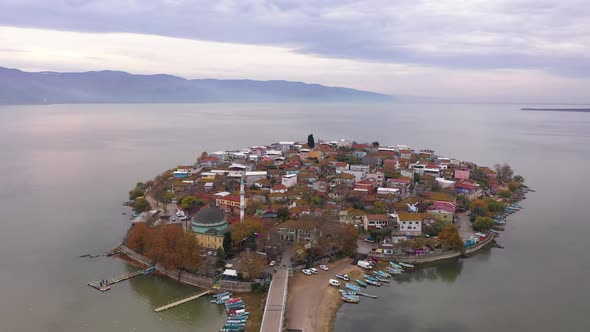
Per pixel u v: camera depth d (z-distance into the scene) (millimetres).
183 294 161250
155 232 189750
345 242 192500
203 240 197125
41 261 189000
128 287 166125
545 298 159875
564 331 138500
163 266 177375
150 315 147125
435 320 145125
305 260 186125
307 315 146625
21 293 160125
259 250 191125
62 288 164500
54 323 141125
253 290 161500
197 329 139250
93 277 174125
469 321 144750
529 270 184750
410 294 163625
